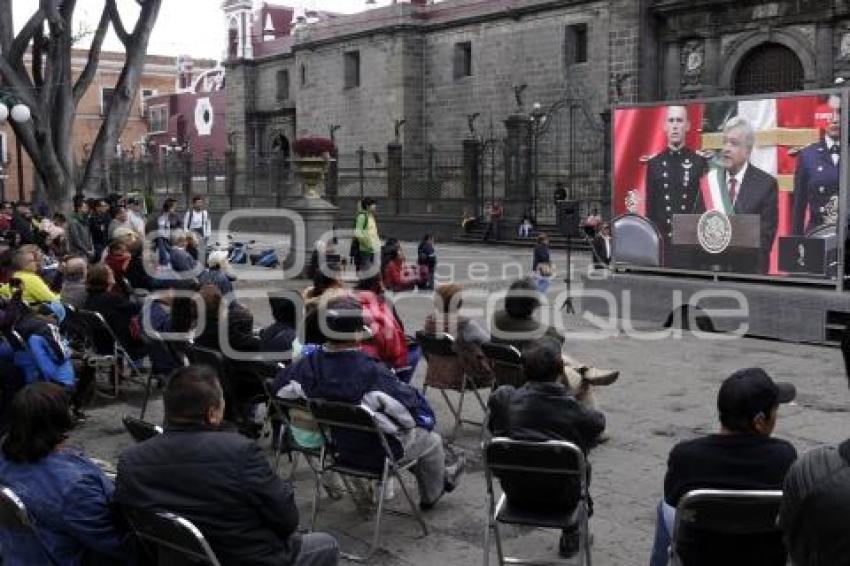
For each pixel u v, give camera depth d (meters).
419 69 46.41
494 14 42.31
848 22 30.00
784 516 2.85
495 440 4.78
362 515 6.28
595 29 38.19
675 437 8.11
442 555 5.61
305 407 5.79
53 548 3.78
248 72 57.16
